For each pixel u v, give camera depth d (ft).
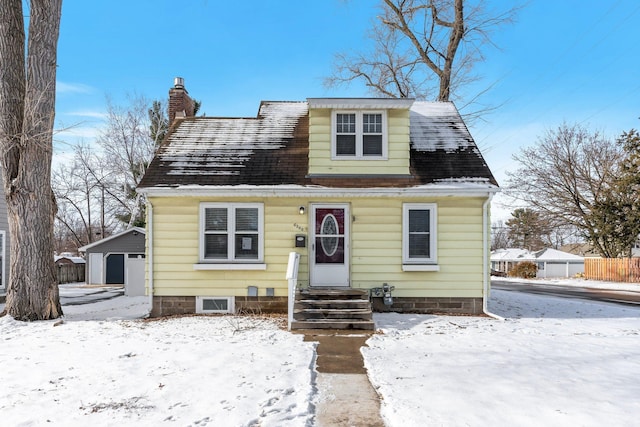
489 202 37.96
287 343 26.23
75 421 14.57
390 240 38.29
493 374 19.48
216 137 43.78
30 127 35.42
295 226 38.34
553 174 111.86
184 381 18.74
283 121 46.70
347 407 16.08
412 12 71.46
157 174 38.50
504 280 128.67
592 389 17.38
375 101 38.55
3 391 17.56
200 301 37.96
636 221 101.76
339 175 38.68
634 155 100.73
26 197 35.50
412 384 18.17
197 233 38.06
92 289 78.59
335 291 35.06
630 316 38.42
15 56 36.96
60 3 37.29
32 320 34.73
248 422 14.43
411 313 37.37
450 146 42.34
